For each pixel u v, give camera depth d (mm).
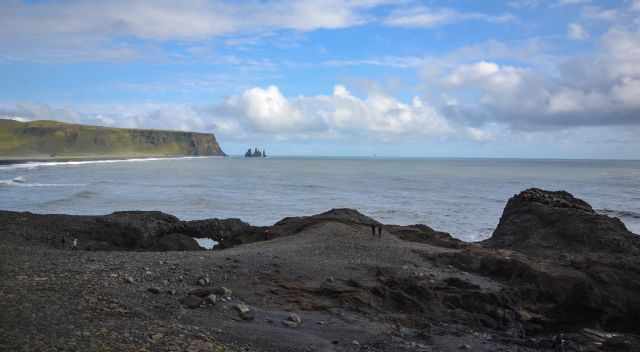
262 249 21109
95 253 18812
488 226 44906
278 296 14602
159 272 15781
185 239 28016
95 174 116125
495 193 77438
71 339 8477
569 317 16047
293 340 11016
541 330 14898
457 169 187250
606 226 25188
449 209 55906
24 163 170000
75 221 28562
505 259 19031
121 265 16281
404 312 14633
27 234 25750
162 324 10312
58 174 113000
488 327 14430
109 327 9477
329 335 11812
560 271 17766
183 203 57625
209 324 11320
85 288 12438
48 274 13656
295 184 94875
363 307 14359
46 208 50438
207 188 81312
